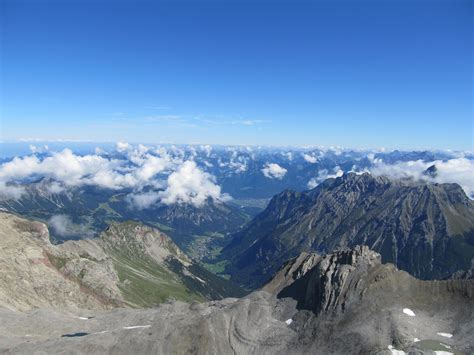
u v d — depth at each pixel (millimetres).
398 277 153250
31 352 128375
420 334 130000
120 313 186875
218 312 152125
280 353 136750
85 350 132750
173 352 135375
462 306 139375
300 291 167750
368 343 128125
